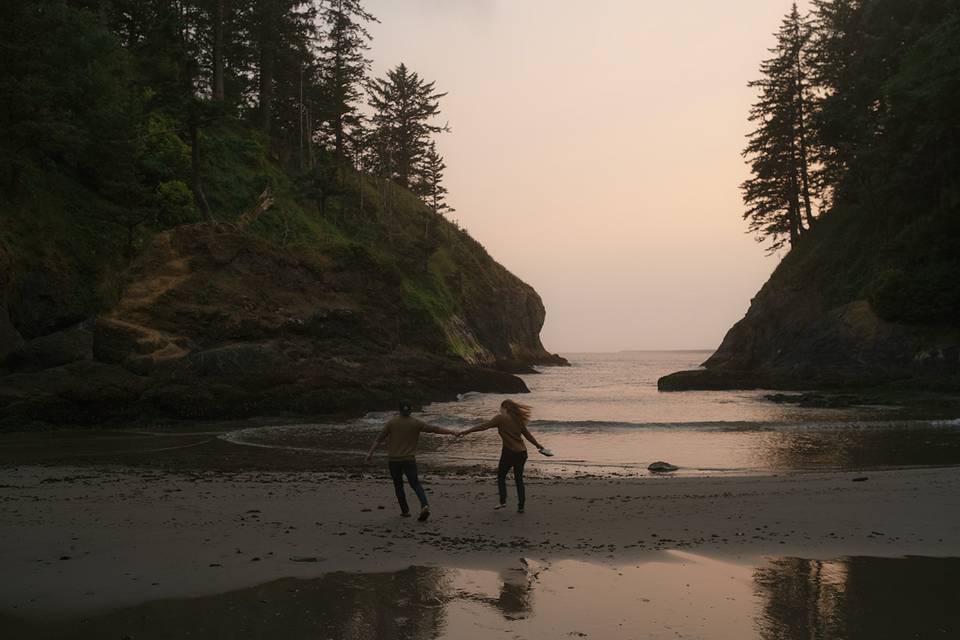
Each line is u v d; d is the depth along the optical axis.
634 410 31.30
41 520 8.49
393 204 80.50
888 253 43.47
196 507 9.55
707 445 19.03
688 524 8.55
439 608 5.17
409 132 88.81
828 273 51.34
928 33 42.50
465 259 90.25
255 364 29.86
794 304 52.88
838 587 5.75
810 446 18.25
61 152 36.09
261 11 60.09
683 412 29.80
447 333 64.19
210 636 4.55
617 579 6.02
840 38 58.31
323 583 5.83
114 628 4.71
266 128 61.66
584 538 7.78
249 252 35.06
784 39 64.75
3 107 33.12
